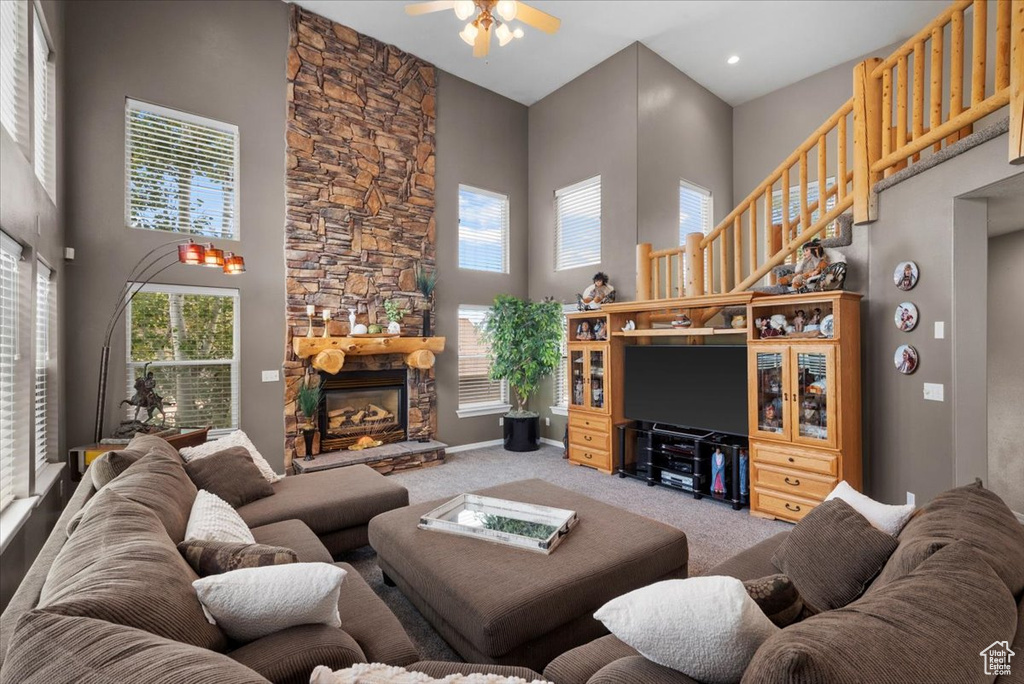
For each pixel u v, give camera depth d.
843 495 2.10
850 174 4.53
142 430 3.84
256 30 4.78
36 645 0.79
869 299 3.67
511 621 1.72
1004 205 3.16
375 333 5.32
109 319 4.01
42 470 3.29
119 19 4.08
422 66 5.91
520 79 6.36
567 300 6.38
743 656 1.00
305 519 2.78
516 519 2.57
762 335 3.99
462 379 6.34
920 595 0.98
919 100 3.21
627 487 4.63
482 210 6.61
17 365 2.78
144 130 4.23
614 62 5.77
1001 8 2.62
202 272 4.45
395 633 1.59
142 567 1.15
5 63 2.65
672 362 4.68
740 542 3.33
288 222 4.91
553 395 6.64
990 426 4.05
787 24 5.21
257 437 4.72
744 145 6.85
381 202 5.57
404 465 5.26
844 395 3.48
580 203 6.31
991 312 4.06
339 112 5.27
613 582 2.03
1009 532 1.40
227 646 1.25
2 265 2.62
